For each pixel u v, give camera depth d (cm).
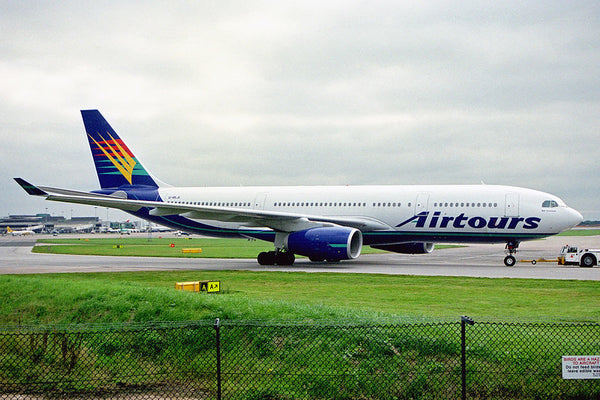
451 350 1327
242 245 8656
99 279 3083
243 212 3806
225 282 2906
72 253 5984
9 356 1523
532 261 4494
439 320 1520
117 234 19362
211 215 3966
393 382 1260
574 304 2106
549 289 2556
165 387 1362
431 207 3866
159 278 3131
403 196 3975
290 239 3875
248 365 1386
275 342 1416
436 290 2527
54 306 2061
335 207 4162
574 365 1190
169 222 4672
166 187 4788
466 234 3791
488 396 1220
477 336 1395
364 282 2864
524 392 1220
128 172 4822
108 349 1520
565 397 1209
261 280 2983
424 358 1320
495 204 3700
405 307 2016
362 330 1396
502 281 2873
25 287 2286
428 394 1234
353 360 1322
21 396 1326
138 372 1440
